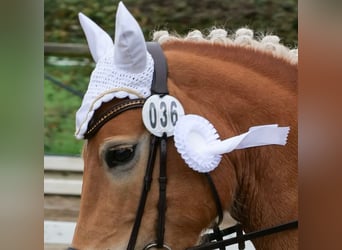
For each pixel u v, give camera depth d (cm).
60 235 580
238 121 290
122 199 273
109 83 274
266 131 272
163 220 275
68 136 809
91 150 276
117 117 273
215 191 282
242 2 768
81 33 855
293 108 296
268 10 759
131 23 273
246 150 293
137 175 273
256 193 294
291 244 294
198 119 279
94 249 272
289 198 292
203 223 284
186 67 292
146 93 277
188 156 272
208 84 291
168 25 789
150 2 799
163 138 274
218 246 291
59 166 680
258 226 297
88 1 854
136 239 274
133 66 276
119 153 271
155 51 292
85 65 859
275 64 304
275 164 292
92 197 275
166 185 275
